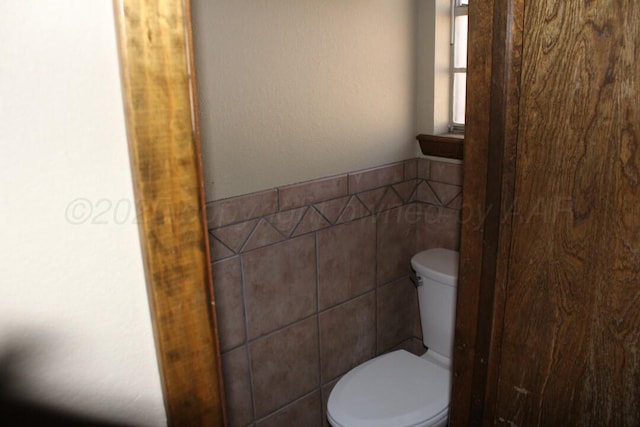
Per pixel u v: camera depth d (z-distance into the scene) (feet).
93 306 1.66
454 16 6.59
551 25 3.26
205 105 4.91
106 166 1.57
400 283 7.41
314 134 5.86
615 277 3.31
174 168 1.68
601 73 3.10
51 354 1.61
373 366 6.38
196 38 4.70
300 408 6.61
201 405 1.98
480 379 4.38
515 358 4.05
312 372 6.61
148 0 1.52
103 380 1.74
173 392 1.88
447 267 6.48
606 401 3.55
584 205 3.36
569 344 3.67
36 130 1.45
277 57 5.33
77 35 1.45
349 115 6.16
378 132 6.55
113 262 1.66
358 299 6.88
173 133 1.65
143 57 1.54
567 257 3.53
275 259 5.82
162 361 1.83
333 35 5.77
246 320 5.75
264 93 5.31
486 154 3.85
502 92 3.59
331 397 5.89
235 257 5.47
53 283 1.57
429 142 6.81
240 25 4.98
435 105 6.78
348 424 5.51
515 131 3.61
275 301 5.96
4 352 1.53
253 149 5.36
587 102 3.20
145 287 1.75
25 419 1.61
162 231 1.71
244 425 6.09
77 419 1.72
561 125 3.35
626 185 3.13
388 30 6.33
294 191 5.78
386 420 5.50
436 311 6.66
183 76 1.63
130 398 1.82
